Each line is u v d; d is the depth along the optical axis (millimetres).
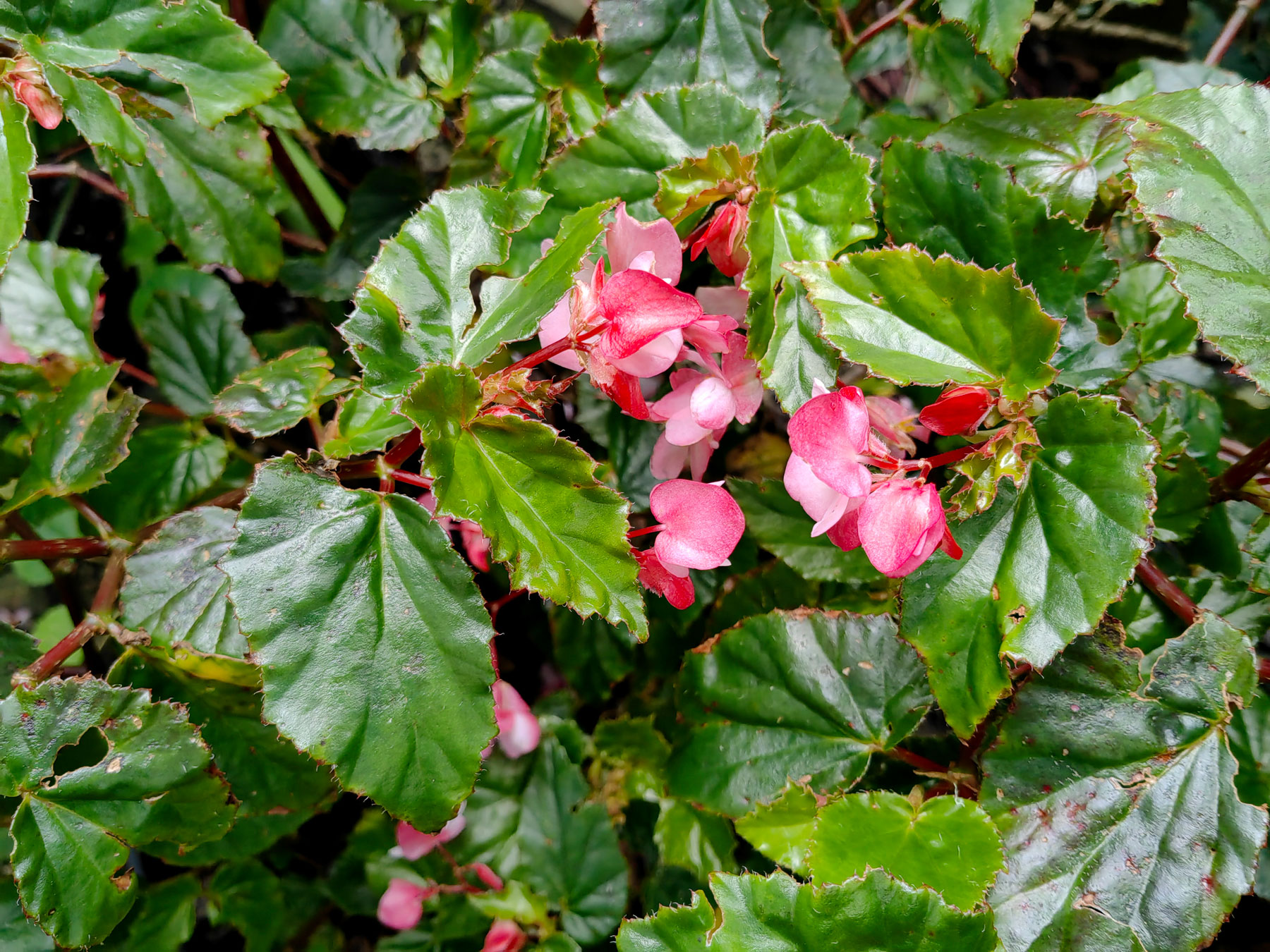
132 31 276
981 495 240
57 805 259
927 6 382
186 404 381
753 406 277
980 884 246
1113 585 237
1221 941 363
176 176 337
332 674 220
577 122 342
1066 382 278
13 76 265
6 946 301
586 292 232
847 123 358
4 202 253
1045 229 277
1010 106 318
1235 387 399
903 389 344
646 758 377
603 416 366
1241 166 256
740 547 376
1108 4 461
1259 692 282
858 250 312
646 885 372
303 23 363
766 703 315
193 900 387
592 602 215
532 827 361
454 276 242
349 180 460
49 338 360
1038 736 263
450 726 222
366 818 399
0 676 299
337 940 420
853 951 234
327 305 424
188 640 289
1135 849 253
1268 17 447
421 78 380
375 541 229
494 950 347
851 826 260
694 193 281
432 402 213
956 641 253
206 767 271
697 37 316
